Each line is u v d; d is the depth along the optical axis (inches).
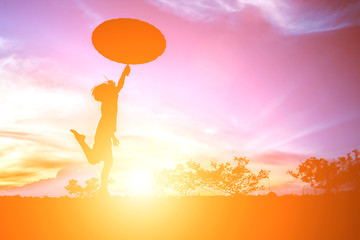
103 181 299.6
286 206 280.1
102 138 298.2
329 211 256.8
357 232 209.2
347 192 331.0
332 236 204.2
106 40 267.1
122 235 209.0
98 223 231.6
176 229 221.8
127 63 286.4
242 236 207.6
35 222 231.3
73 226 224.4
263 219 241.8
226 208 276.7
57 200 299.9
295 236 205.8
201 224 231.1
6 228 218.7
